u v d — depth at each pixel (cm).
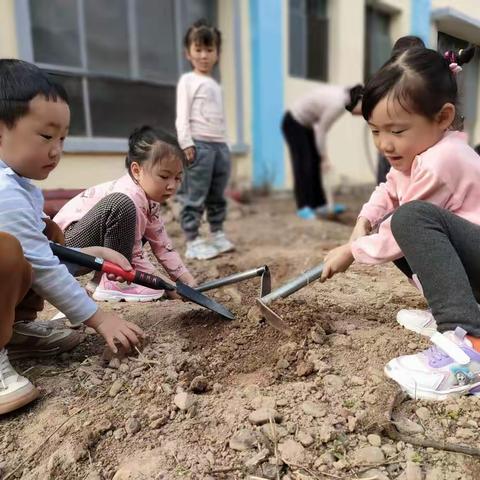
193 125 300
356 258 149
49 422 132
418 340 159
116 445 123
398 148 139
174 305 202
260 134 598
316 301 196
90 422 130
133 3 471
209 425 126
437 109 133
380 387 135
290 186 647
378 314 184
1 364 136
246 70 584
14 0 381
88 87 443
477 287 142
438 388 131
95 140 427
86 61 439
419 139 137
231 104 576
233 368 152
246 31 577
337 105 447
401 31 303
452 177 136
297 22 625
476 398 130
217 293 221
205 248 300
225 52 566
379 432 122
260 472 112
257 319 177
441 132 138
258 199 596
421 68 130
